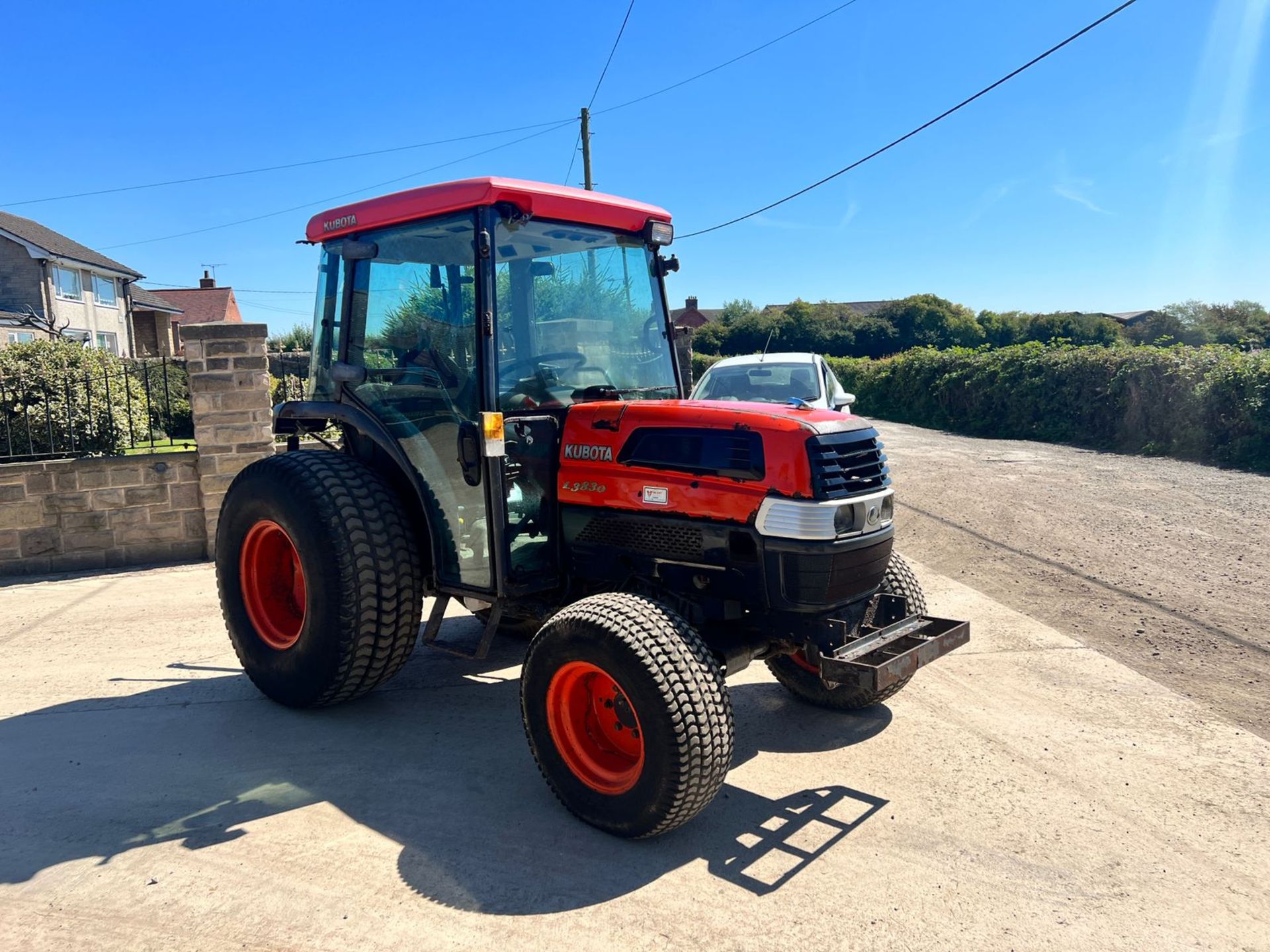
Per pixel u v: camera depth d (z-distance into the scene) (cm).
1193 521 834
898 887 287
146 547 768
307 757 385
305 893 284
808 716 432
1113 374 1480
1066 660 498
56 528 741
